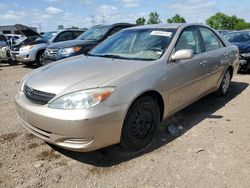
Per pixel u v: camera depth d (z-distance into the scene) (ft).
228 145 11.45
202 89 14.99
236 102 17.38
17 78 28.32
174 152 10.91
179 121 14.12
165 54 12.10
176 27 13.84
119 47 13.78
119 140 9.99
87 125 8.98
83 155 10.73
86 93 9.21
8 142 11.84
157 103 11.59
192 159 10.37
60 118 9.05
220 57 16.47
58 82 9.91
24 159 10.49
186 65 12.90
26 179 9.26
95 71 10.58
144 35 13.74
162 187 8.80
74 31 39.24
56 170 9.78
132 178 9.27
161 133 12.69
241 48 26.58
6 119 14.61
